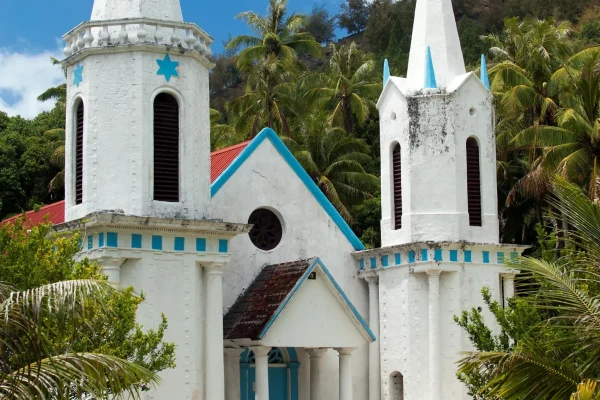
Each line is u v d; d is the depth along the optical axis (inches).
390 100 1465.3
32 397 646.5
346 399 1347.2
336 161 2298.2
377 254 1448.1
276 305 1282.0
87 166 1209.4
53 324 762.2
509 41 2192.4
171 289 1189.1
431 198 1398.9
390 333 1427.2
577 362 869.2
